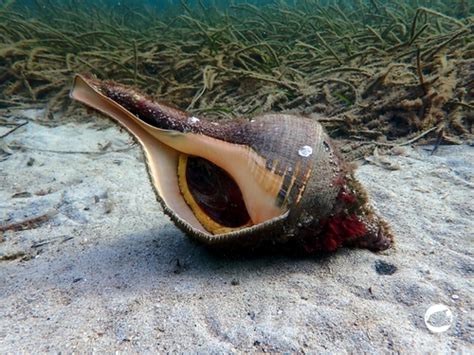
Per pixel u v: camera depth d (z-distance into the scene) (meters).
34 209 0.22
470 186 0.20
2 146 0.32
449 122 0.27
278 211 0.14
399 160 0.25
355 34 0.48
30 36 0.56
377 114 0.30
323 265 0.15
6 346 0.11
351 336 0.11
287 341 0.11
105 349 0.11
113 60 0.45
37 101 0.43
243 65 0.43
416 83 0.30
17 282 0.15
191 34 0.60
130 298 0.13
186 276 0.14
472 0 0.59
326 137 0.15
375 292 0.13
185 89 0.40
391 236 0.16
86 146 0.32
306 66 0.43
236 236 0.13
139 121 0.15
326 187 0.14
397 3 0.59
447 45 0.34
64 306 0.13
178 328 0.12
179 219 0.14
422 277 0.13
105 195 0.23
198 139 0.15
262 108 0.33
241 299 0.13
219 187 0.15
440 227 0.17
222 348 0.11
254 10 0.70
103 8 0.91
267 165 0.14
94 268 0.15
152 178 0.15
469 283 0.13
